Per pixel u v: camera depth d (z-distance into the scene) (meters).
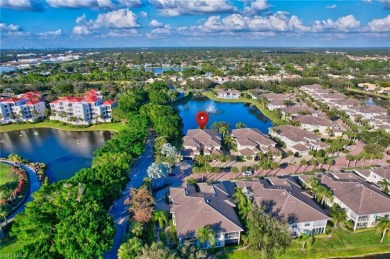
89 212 46.28
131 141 87.38
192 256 42.56
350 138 106.81
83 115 129.12
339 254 50.91
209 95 192.38
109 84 197.38
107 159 73.25
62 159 94.25
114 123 132.12
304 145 95.00
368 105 146.62
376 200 58.66
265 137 99.38
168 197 66.69
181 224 53.62
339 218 55.09
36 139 115.06
